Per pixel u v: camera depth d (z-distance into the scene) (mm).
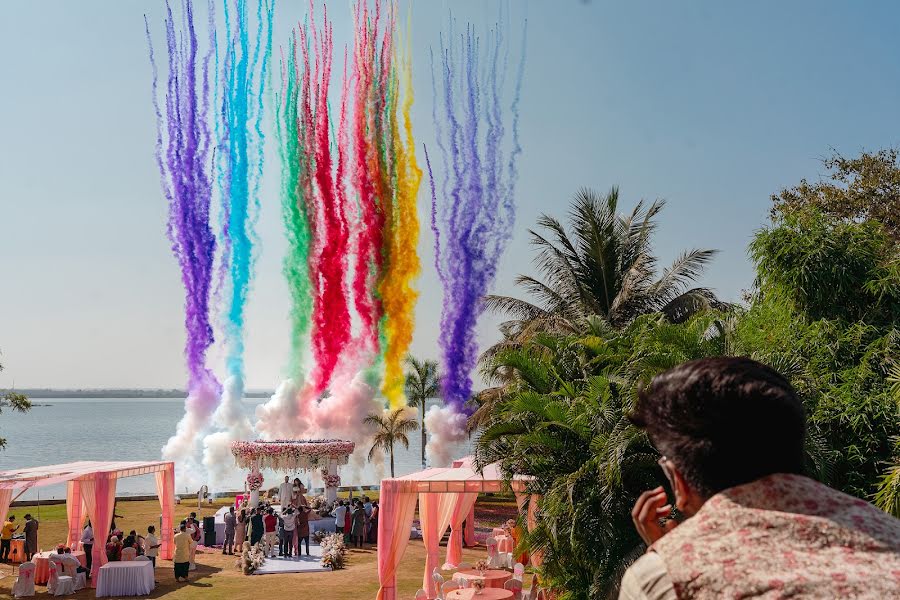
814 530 1465
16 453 98000
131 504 47125
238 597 23891
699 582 1455
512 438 17641
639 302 32719
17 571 27422
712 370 1702
